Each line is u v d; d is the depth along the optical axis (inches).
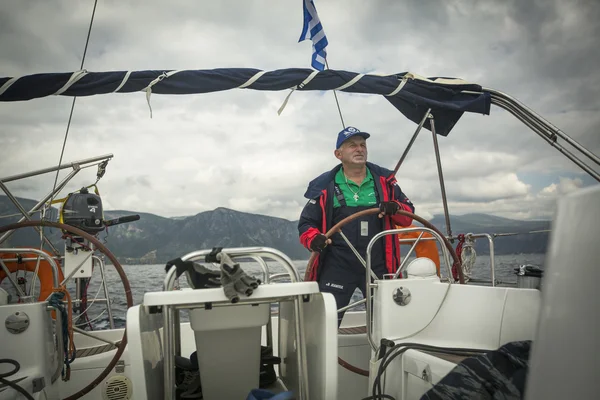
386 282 95.9
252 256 75.1
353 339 126.2
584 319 35.3
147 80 118.1
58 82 114.1
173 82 120.0
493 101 140.9
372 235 122.0
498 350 73.8
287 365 92.1
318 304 73.2
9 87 111.4
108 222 135.9
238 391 80.6
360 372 117.4
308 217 124.3
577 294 35.9
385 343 91.8
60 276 130.7
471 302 94.9
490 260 119.7
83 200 133.6
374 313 99.6
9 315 78.5
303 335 72.6
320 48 156.2
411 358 84.2
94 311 256.4
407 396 85.5
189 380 90.4
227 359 79.6
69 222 131.3
